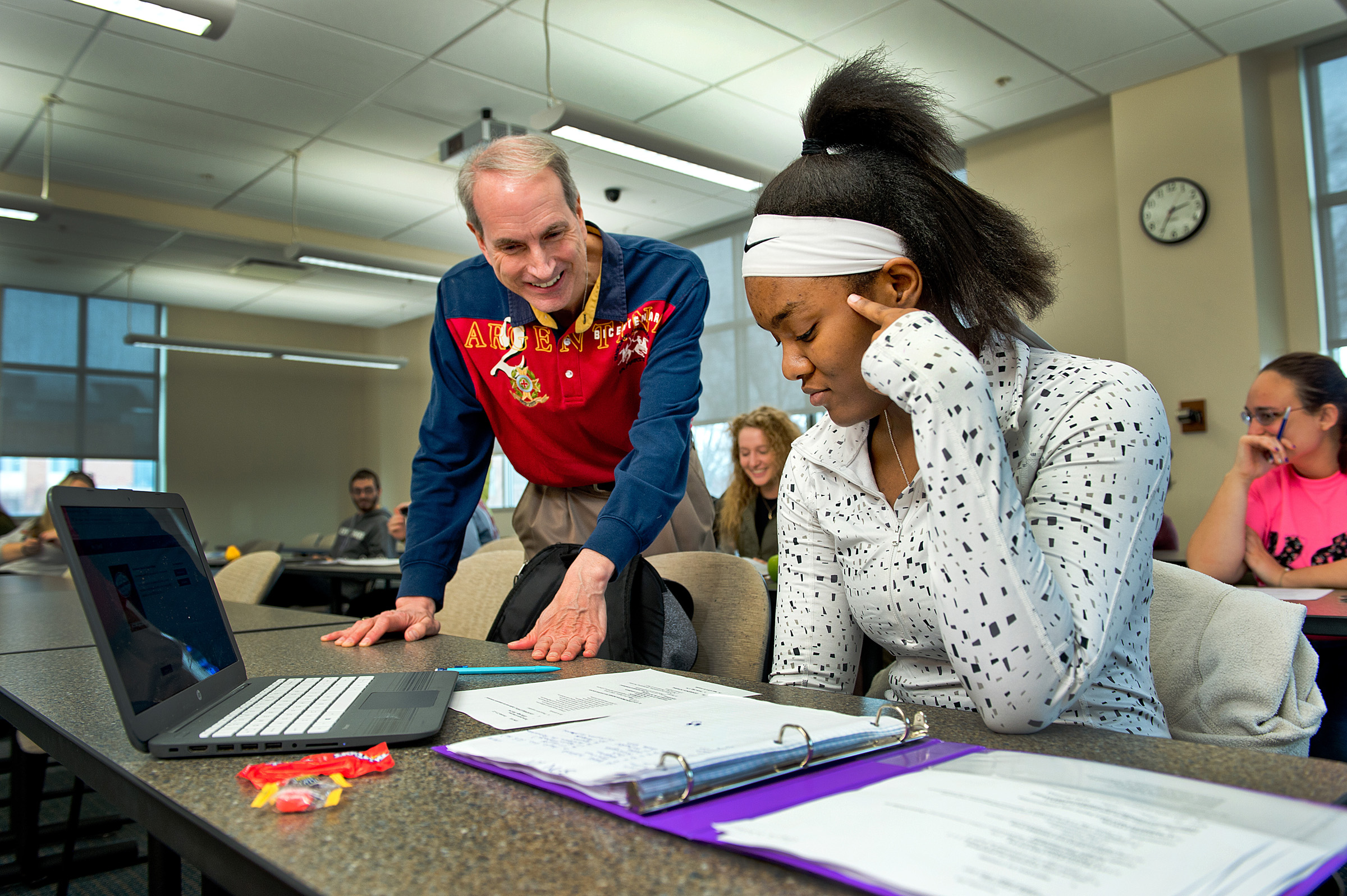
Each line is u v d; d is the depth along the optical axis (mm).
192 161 5820
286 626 1607
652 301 1466
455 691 879
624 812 491
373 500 6285
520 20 4176
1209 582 1005
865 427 897
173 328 9086
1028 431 774
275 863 443
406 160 5836
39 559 4461
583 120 3979
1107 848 394
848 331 764
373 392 10281
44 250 7062
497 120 5211
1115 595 688
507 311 1534
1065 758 547
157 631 756
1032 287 818
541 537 1676
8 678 1035
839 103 798
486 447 1654
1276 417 2143
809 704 763
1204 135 4727
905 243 768
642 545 1193
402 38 4336
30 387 8242
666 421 1332
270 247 6777
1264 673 914
